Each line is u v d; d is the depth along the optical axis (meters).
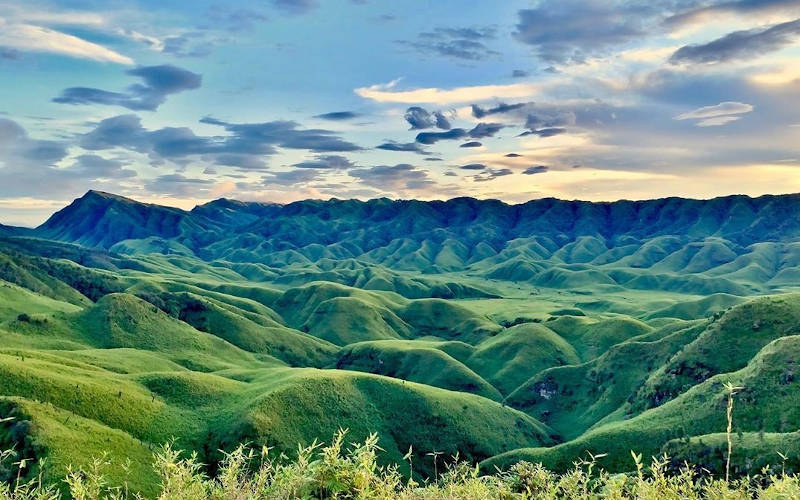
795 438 77.81
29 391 113.75
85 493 10.51
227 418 124.44
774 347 118.69
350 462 11.21
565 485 12.82
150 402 128.25
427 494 11.70
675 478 12.36
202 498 10.70
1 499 10.32
